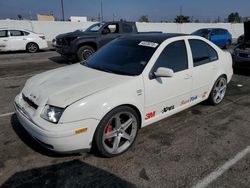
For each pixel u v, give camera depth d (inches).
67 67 160.6
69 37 397.1
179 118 175.5
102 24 421.4
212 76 183.8
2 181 105.7
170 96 148.4
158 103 141.8
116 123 122.8
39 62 424.8
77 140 108.8
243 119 175.8
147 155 127.2
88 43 399.2
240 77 311.9
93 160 121.9
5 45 556.4
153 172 113.5
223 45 733.9
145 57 140.0
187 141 142.3
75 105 107.0
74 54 393.7
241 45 334.6
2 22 772.0
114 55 154.4
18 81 279.3
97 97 112.4
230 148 135.4
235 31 1323.8
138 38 161.9
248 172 114.3
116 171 113.8
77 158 123.2
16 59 462.9
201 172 114.0
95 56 165.6
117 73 135.6
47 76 142.3
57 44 423.2
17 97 137.5
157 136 147.8
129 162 120.9
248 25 315.3
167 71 128.3
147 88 132.2
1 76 305.3
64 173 111.7
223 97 211.5
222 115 182.5
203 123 167.6
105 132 118.3
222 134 152.0
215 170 115.6
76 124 106.9
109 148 122.3
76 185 104.3
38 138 109.8
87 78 129.9
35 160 121.0
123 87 122.1
